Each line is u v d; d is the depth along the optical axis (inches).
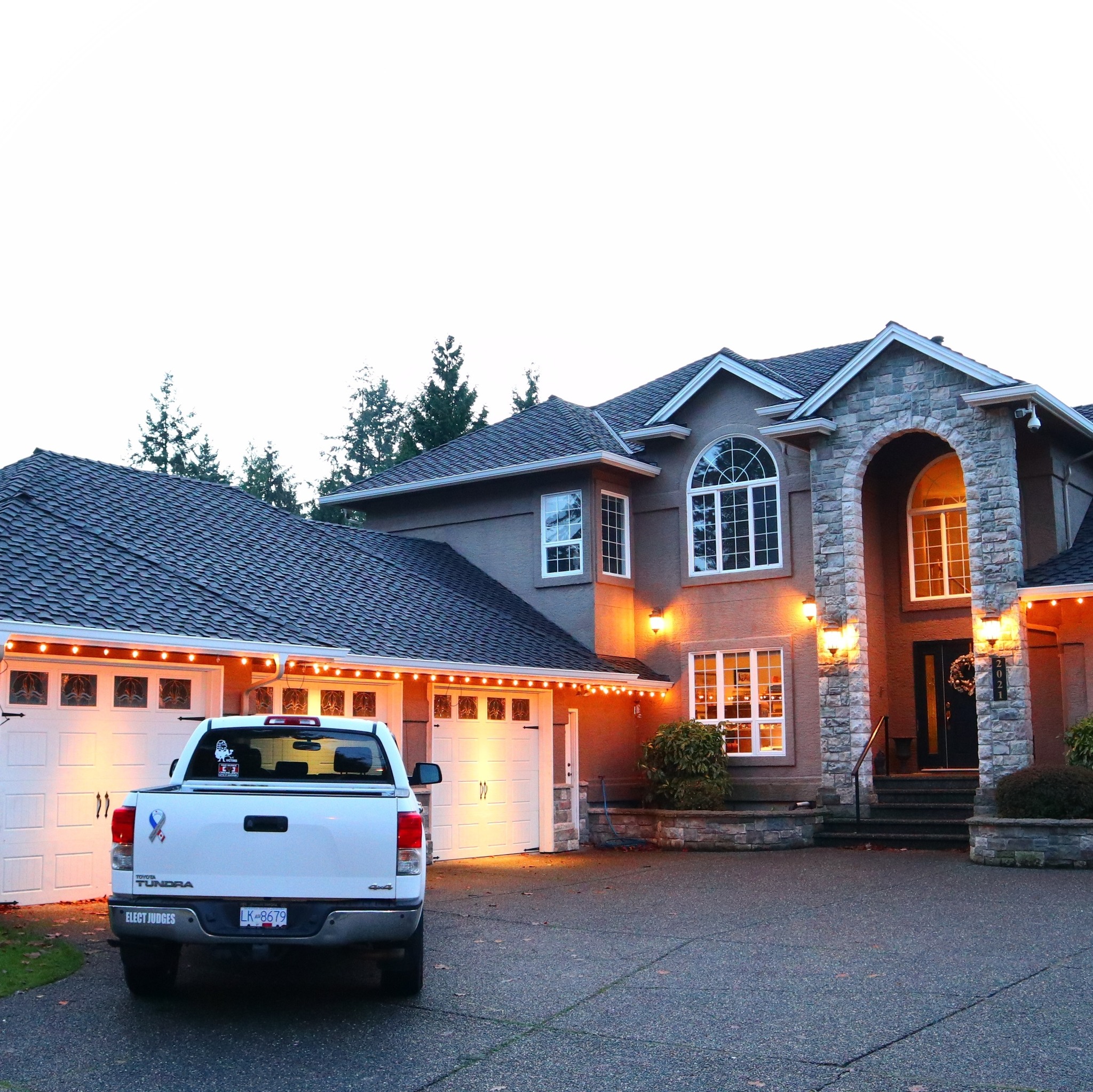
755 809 848.9
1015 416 778.2
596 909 533.0
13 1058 299.9
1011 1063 290.4
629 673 860.6
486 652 761.6
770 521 885.2
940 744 868.0
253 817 327.9
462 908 536.4
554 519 922.7
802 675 852.6
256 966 405.7
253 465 2202.3
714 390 918.4
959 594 871.1
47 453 745.6
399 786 367.2
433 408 1611.7
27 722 530.6
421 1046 311.3
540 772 812.6
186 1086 278.2
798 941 449.7
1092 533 836.6
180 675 597.0
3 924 472.1
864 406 830.5
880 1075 282.7
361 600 761.6
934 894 557.3
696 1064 294.0
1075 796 661.9
